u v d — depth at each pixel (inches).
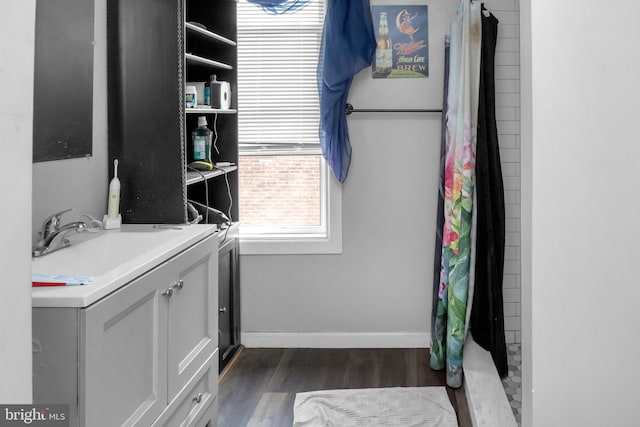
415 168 155.9
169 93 109.3
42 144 80.7
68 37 87.1
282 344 160.4
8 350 43.8
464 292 131.5
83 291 61.5
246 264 159.8
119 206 110.9
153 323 76.8
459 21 136.6
